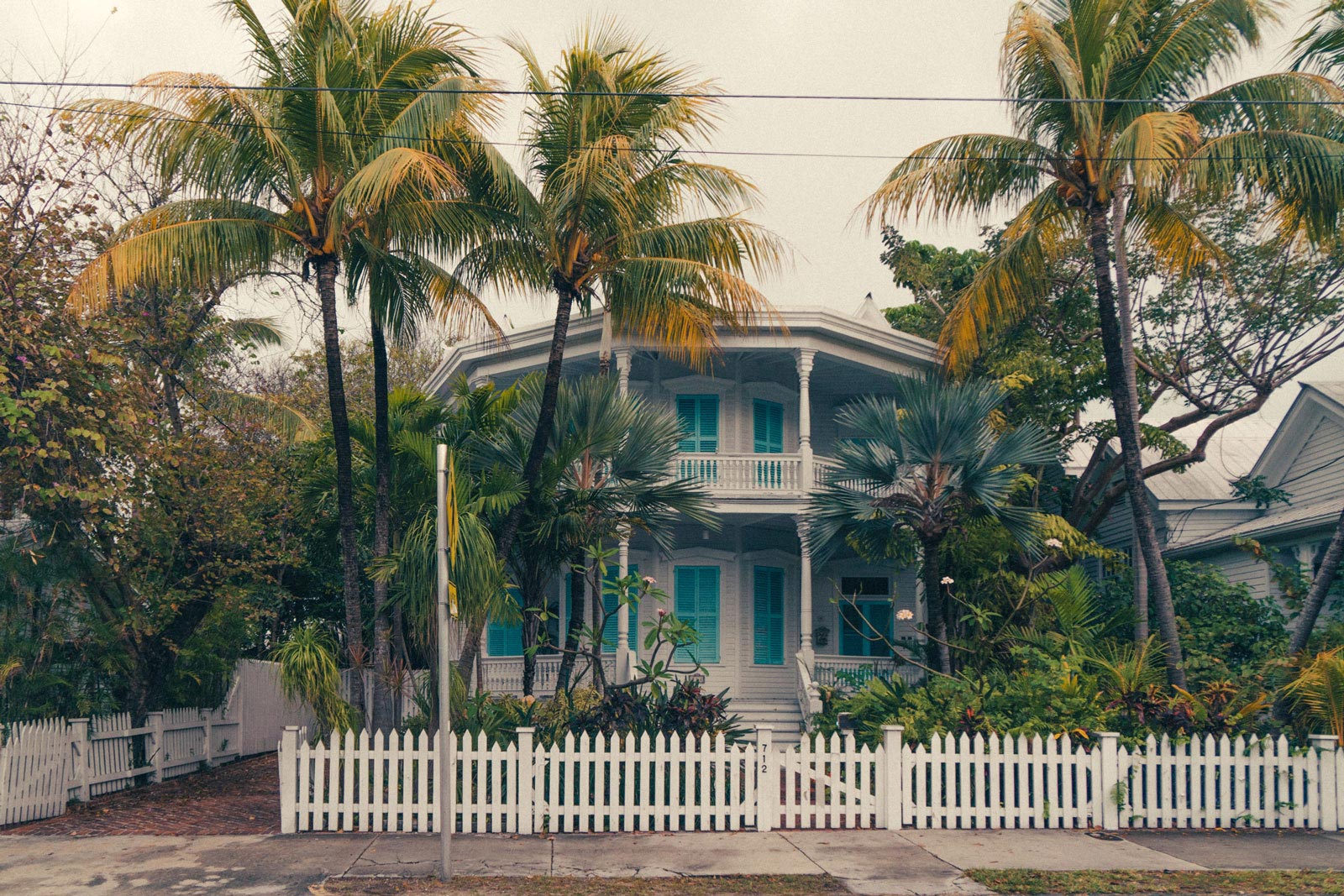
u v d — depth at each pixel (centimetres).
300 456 1777
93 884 906
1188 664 1505
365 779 1120
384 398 1352
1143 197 1293
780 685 2214
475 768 1154
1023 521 1512
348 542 1300
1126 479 1433
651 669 1367
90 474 1373
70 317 1310
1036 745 1148
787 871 955
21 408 1200
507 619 1295
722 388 2206
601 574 1488
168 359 1672
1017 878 930
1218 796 1171
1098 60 1413
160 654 1566
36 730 1227
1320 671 1250
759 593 2241
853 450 1538
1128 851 1037
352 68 1266
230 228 1226
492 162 1282
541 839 1085
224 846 1055
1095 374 1986
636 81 1406
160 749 1520
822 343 2028
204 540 1536
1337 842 1079
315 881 916
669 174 1381
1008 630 1669
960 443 1472
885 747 1153
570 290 1383
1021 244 1548
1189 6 1403
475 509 1242
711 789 1188
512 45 1415
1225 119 1421
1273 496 2200
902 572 2264
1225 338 1972
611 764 1127
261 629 2164
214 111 1219
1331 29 1400
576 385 1531
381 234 1307
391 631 1480
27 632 1407
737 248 1438
